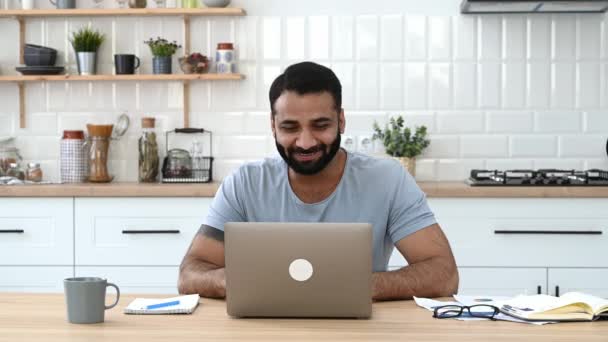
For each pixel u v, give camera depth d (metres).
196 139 4.43
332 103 2.18
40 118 4.46
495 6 4.13
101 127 4.29
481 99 4.35
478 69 4.34
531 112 4.34
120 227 3.86
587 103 4.34
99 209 3.87
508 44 4.34
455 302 2.08
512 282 3.77
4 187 3.86
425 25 4.34
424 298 2.14
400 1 4.34
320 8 4.37
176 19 4.42
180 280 2.28
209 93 4.42
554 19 4.33
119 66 4.28
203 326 1.81
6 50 4.45
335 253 1.86
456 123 4.36
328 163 2.23
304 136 2.16
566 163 4.36
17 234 3.88
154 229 3.86
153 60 4.29
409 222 2.39
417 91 4.36
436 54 4.35
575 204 3.75
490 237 3.77
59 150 4.46
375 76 4.36
